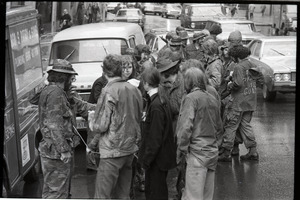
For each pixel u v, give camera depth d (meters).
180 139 8.34
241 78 11.26
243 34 17.16
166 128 8.45
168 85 9.16
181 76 9.41
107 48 14.51
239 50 11.38
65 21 20.83
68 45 14.62
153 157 8.35
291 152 11.76
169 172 10.98
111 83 8.59
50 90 8.66
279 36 16.83
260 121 13.94
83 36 14.69
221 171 11.03
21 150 9.72
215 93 8.84
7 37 9.34
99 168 8.67
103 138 8.65
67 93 9.30
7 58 9.34
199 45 12.01
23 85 10.22
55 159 8.75
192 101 8.36
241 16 18.33
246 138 11.56
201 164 8.46
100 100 8.58
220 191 10.10
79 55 14.44
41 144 8.75
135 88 8.71
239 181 10.55
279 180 10.47
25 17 10.69
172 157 8.52
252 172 10.96
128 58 9.81
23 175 9.80
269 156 11.62
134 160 9.43
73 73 9.02
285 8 16.66
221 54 11.73
